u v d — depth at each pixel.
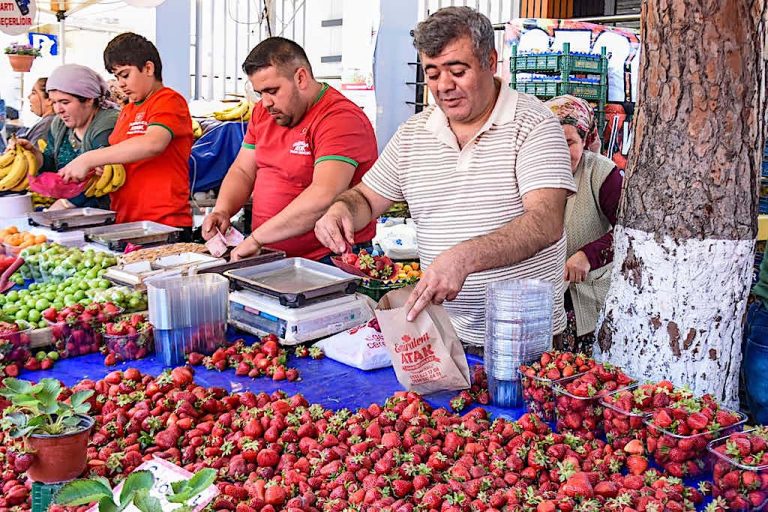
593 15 9.80
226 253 3.58
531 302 2.22
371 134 3.75
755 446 1.73
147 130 4.30
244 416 2.04
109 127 4.67
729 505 1.69
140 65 4.32
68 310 2.77
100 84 4.78
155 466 1.68
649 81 2.44
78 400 1.73
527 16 9.54
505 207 2.59
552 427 2.10
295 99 3.62
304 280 3.00
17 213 4.45
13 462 1.73
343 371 2.63
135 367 2.67
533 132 2.50
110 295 2.96
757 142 2.41
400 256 5.19
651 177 2.45
